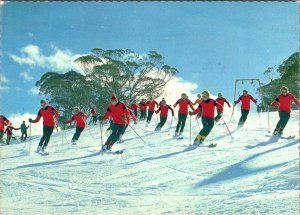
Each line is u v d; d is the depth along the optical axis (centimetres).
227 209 466
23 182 751
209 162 838
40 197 639
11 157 1124
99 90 5138
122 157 1002
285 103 1184
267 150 913
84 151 1183
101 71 4978
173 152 1040
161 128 1741
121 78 5141
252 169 704
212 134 1391
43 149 1223
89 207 557
